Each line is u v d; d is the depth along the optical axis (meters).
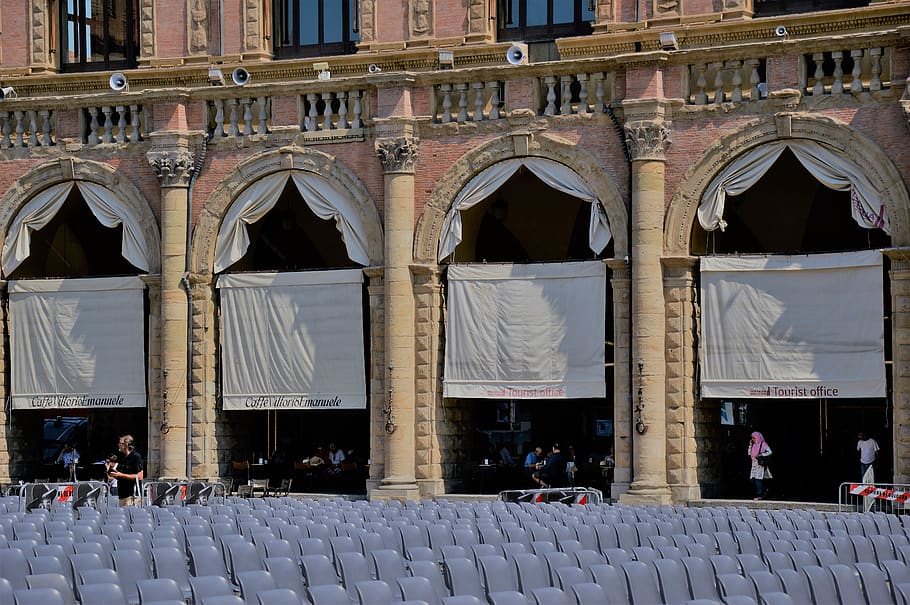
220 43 50.19
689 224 44.47
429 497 46.53
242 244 49.12
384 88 47.22
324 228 54.72
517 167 46.50
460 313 46.88
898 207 42.25
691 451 44.53
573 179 45.84
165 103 49.19
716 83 44.25
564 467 47.66
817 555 25.52
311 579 22.70
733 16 45.12
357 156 47.97
